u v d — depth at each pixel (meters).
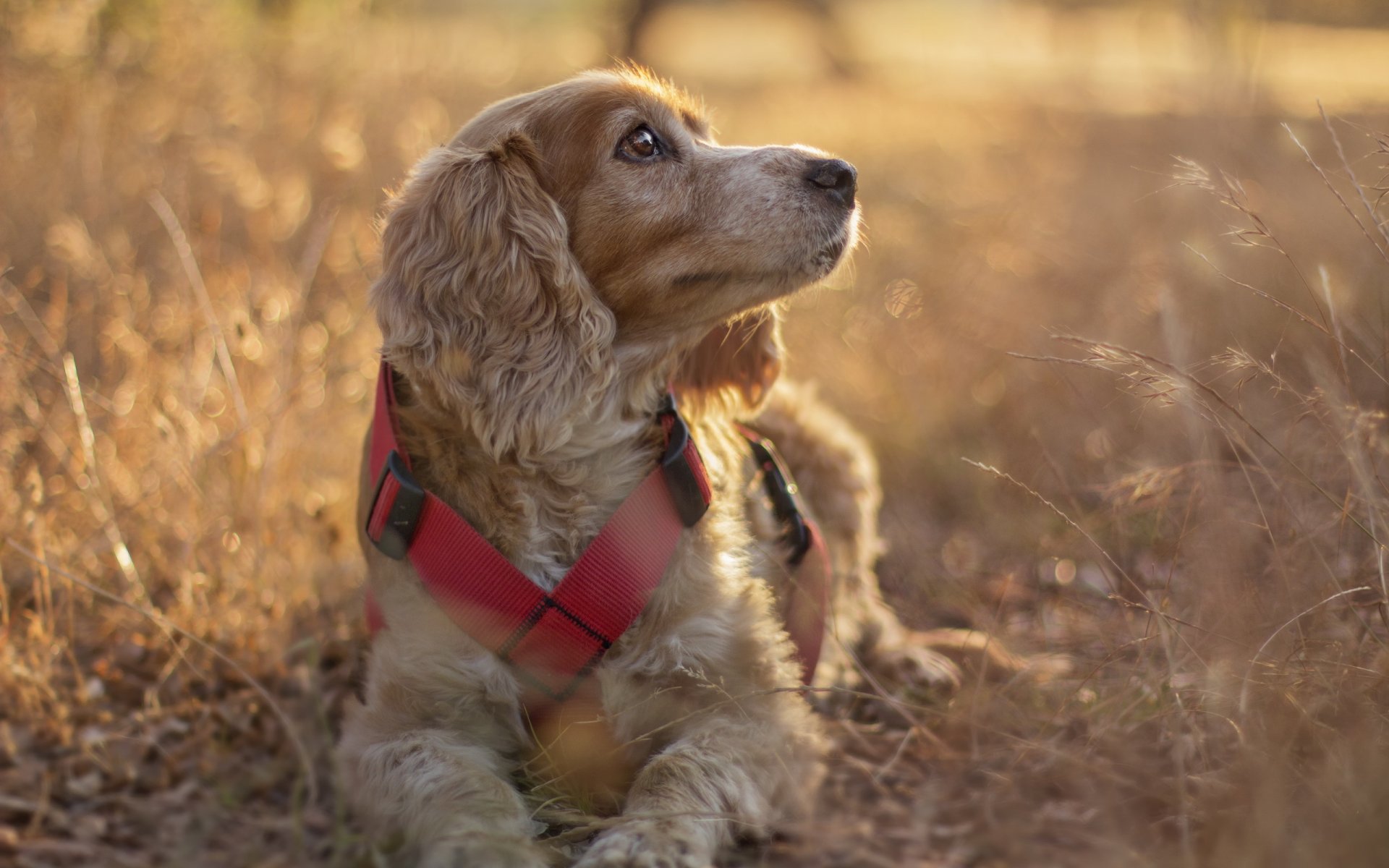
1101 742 2.80
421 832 2.54
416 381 3.04
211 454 3.90
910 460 5.38
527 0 12.82
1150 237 6.48
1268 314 4.57
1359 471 2.77
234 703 3.35
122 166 5.73
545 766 2.94
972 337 6.10
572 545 3.01
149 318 4.77
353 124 6.46
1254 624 2.70
